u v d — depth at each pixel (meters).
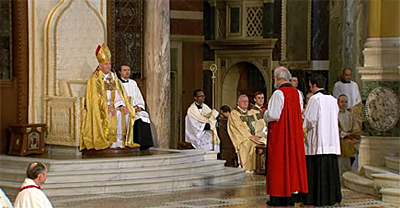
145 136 22.86
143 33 25.64
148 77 25.31
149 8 25.33
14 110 22.61
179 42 32.75
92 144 21.34
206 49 33.31
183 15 32.78
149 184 19.97
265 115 17.62
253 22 32.03
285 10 31.00
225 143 24.67
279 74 17.75
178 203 18.22
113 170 20.23
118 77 23.06
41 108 22.97
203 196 19.16
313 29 30.27
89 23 23.72
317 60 30.17
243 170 22.50
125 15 25.45
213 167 22.19
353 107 24.97
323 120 17.69
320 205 17.75
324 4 30.12
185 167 21.27
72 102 21.58
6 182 19.69
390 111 20.45
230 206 17.84
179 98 32.84
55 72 22.92
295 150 17.45
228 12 32.56
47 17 23.11
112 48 25.12
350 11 28.89
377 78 20.52
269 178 17.69
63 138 21.81
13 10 22.86
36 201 13.49
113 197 18.91
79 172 19.78
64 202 18.20
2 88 22.27
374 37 20.67
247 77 33.09
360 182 19.70
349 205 17.95
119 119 21.73
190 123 24.62
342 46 29.44
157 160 21.19
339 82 27.09
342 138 24.34
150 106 25.19
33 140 21.72
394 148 20.47
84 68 23.56
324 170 17.75
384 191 18.45
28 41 23.03
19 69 22.77
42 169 13.84
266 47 31.53
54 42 22.97
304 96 30.30
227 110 25.12
